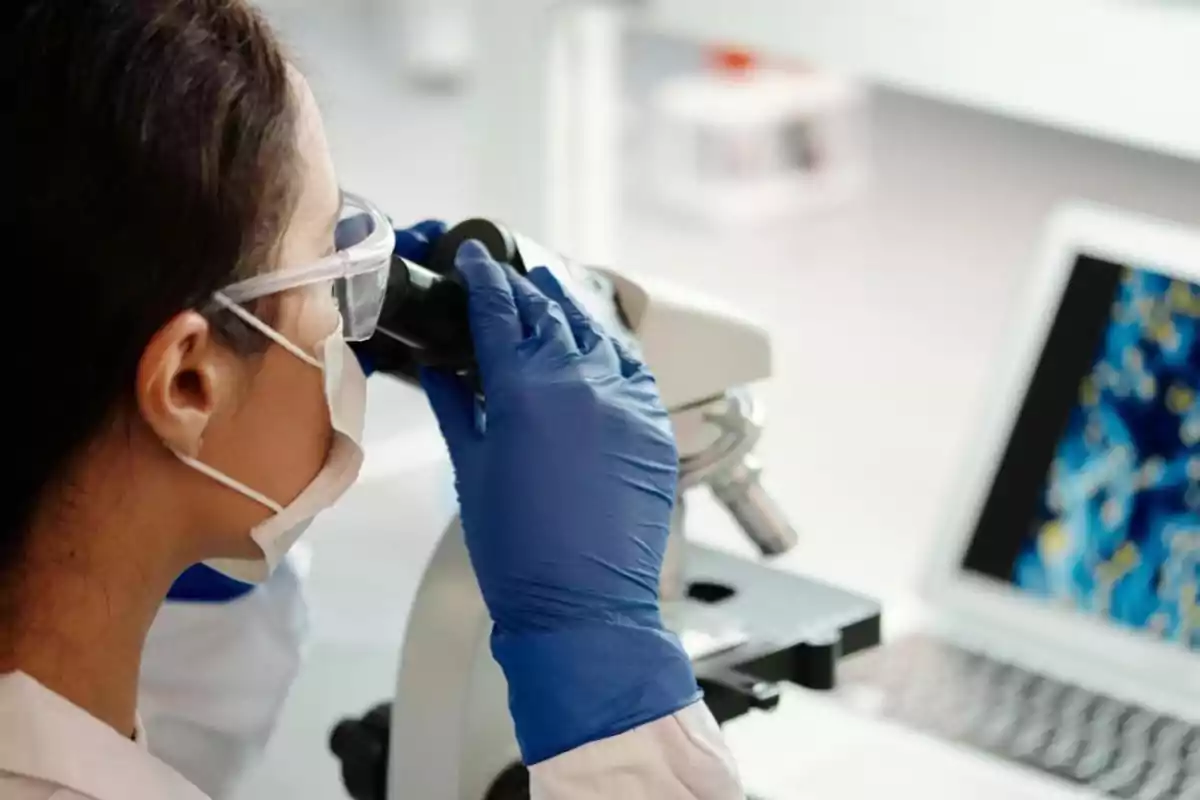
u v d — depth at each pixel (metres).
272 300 0.74
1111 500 1.38
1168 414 1.36
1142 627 1.35
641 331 0.99
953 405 1.73
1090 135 1.69
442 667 0.96
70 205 0.64
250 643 1.17
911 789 1.21
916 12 1.40
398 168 2.14
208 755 1.16
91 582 0.74
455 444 0.92
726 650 1.02
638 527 0.88
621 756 0.86
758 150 2.03
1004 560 1.43
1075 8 1.32
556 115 1.62
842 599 1.11
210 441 0.74
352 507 1.61
